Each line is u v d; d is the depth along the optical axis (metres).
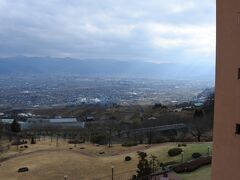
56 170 67.56
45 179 63.00
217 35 24.67
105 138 103.19
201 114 96.19
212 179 25.06
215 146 24.80
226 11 24.09
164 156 65.19
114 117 174.88
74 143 101.19
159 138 93.62
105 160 73.19
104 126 139.25
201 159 52.81
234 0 23.62
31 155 82.56
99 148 88.25
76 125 153.50
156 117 133.00
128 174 59.81
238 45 23.52
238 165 23.53
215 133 24.77
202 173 47.75
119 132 113.81
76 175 63.66
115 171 63.59
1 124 130.88
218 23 24.59
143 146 83.00
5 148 92.44
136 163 66.62
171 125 114.00
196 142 77.88
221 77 24.42
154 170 52.84
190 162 52.12
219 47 24.53
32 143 101.44
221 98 24.42
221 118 24.41
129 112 187.00
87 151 84.75
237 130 23.66
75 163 71.69
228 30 24.00
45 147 93.50
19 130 127.12
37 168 69.88
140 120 137.00
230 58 23.94
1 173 68.75
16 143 100.44
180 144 73.38
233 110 23.78
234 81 23.73
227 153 24.09
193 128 93.56
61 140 109.12
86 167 68.38
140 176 50.19
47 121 174.12
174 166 52.12
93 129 131.25
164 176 47.44
